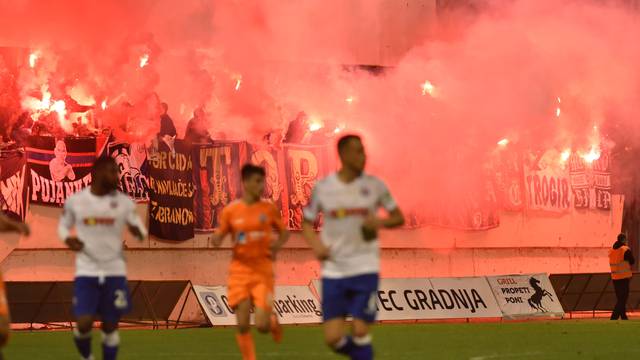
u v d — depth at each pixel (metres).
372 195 25.00
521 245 80.50
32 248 65.31
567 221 82.50
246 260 32.19
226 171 70.62
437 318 72.56
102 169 29.25
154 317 65.06
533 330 59.19
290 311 68.31
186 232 69.38
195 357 41.38
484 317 74.12
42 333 58.56
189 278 69.62
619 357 40.94
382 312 70.62
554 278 78.25
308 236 24.94
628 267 74.88
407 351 44.09
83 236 29.22
